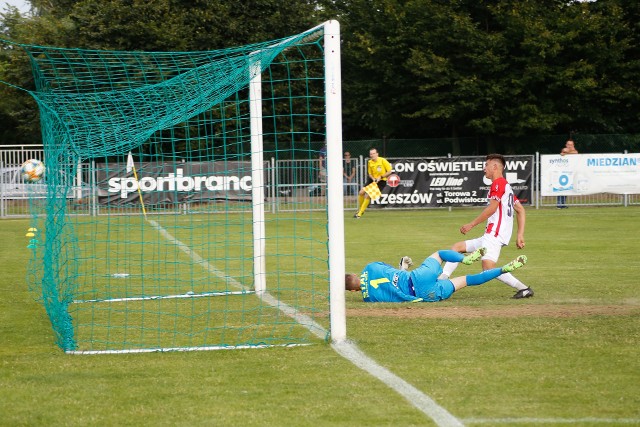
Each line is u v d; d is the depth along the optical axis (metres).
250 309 11.90
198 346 9.36
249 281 15.06
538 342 9.19
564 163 33.09
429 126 48.84
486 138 46.50
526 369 7.98
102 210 30.42
